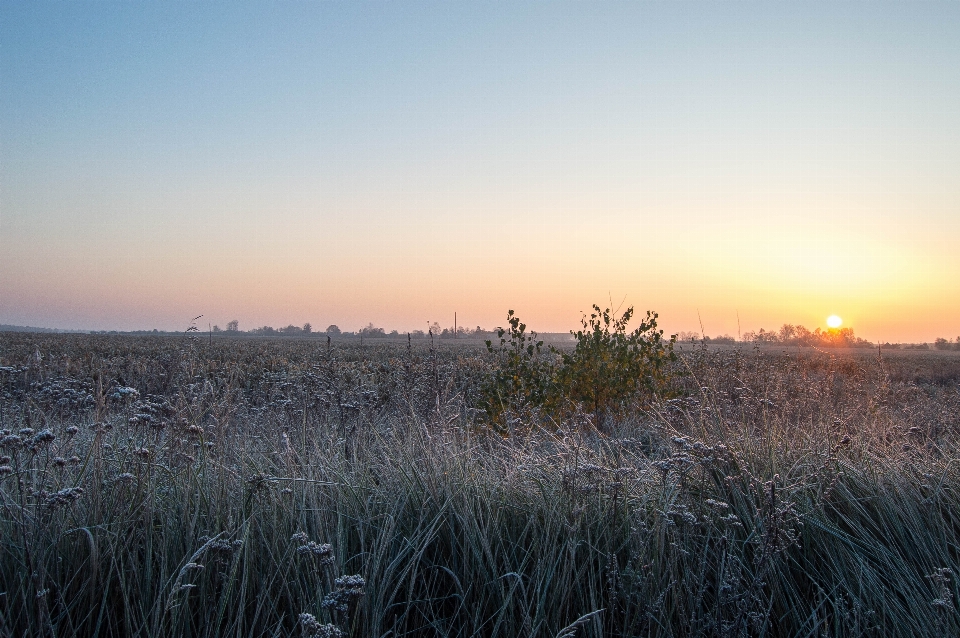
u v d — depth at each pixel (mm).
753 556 3379
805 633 3021
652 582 3025
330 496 3807
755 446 4789
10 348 29172
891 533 3672
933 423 6934
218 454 4023
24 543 2770
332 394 7000
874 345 71000
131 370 11359
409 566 3066
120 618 2775
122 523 3125
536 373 9180
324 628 2176
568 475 3566
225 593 2713
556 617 2842
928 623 2938
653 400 8922
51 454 3773
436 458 4258
